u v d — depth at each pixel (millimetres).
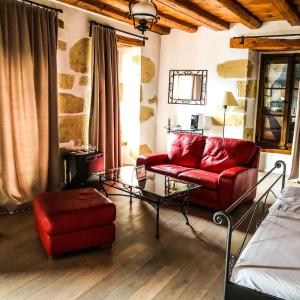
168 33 5996
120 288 2242
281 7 3887
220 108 5727
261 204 4023
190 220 3523
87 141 4859
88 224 2660
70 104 4496
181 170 4195
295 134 5082
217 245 2934
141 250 2805
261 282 1597
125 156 6113
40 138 3908
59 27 4172
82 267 2502
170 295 2178
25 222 3352
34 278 2336
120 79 5938
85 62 4676
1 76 3414
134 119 5895
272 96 5793
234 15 4586
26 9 3602
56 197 2881
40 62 3770
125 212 3711
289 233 1998
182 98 6059
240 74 5461
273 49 5277
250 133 5871
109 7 4508
